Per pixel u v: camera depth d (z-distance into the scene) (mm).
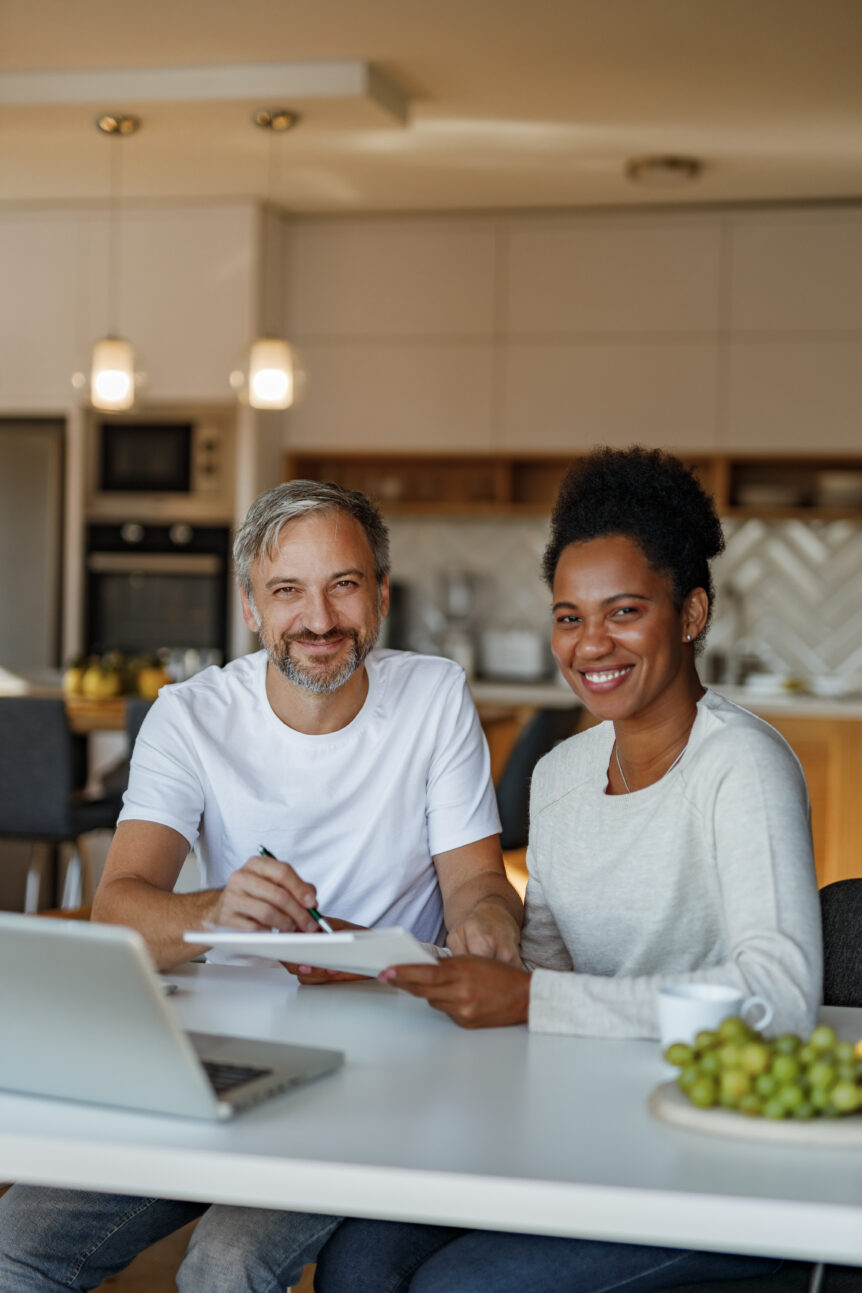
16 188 5180
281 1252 1334
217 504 5355
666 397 5270
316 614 1690
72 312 5426
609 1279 1196
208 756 1775
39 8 3639
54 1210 1434
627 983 1316
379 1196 937
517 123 4355
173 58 4000
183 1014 1378
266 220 5324
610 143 4531
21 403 5480
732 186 4977
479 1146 992
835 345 5145
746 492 5457
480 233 5383
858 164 4691
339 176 4934
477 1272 1188
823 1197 903
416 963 1270
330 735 1777
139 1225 1454
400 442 5469
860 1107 1050
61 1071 1081
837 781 4762
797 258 5160
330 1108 1079
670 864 1461
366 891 1815
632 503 1446
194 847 1971
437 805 1833
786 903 1287
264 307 5344
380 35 3744
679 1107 1053
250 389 4516
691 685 1516
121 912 1576
